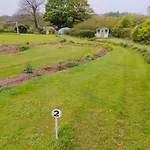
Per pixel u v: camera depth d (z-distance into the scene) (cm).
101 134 633
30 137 619
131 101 892
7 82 1151
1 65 1620
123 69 1481
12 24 6075
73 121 702
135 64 1689
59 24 6800
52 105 834
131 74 1345
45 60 1839
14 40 3506
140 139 614
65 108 805
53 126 673
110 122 704
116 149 569
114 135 630
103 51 2444
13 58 1938
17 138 615
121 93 982
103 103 855
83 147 571
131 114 769
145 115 764
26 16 7169
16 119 726
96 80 1177
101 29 5131
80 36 5006
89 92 980
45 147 571
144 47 2761
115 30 4828
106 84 1112
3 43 3098
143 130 662
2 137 622
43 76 1250
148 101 896
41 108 809
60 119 718
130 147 578
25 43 3183
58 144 573
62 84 1097
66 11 6544
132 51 2636
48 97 919
